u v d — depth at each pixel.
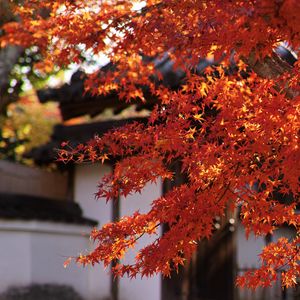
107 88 5.43
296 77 4.24
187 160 4.25
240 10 3.64
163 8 4.36
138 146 4.48
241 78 4.54
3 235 9.38
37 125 16.00
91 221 10.30
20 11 5.14
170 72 7.27
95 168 10.49
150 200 9.52
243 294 9.35
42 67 5.51
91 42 4.62
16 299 9.34
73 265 10.14
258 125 4.12
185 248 4.39
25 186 10.59
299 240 4.73
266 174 4.12
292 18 3.48
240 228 9.36
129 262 9.24
